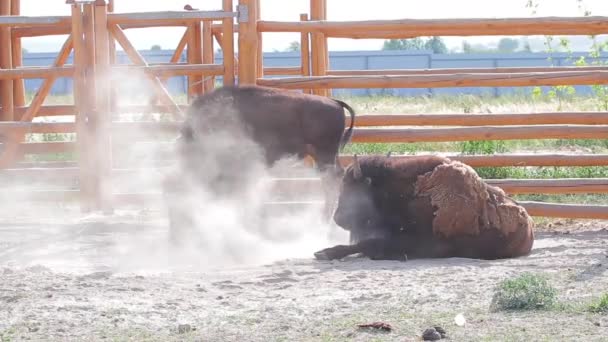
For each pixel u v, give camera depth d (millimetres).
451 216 8500
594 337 5480
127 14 11133
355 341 5508
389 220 8727
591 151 16453
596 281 7316
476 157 10977
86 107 11211
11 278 7527
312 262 8516
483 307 6414
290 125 9555
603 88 15477
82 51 11188
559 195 12398
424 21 11000
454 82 10906
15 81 13672
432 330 5516
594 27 10938
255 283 7441
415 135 11008
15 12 13438
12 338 5668
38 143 12625
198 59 14062
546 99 25719
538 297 6367
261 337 5637
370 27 11016
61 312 6336
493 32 11062
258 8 11258
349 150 14984
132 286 7262
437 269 7980
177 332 5789
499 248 8586
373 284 7352
